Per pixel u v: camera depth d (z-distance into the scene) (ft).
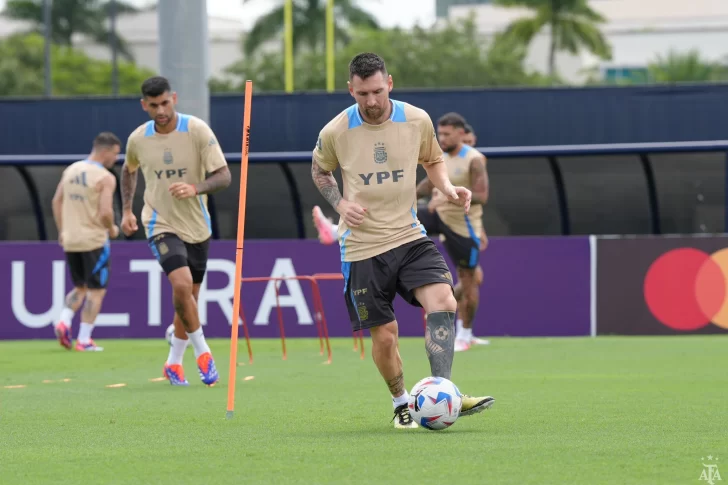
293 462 42.45
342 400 65.51
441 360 50.90
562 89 154.40
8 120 158.81
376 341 52.34
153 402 65.77
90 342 113.91
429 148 53.42
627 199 147.64
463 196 53.47
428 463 41.63
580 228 149.18
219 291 128.88
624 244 126.41
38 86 589.73
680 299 125.59
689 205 147.23
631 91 153.89
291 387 73.92
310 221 147.54
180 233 75.61
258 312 128.88
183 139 74.84
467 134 107.55
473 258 105.40
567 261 127.13
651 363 90.48
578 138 154.30
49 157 135.74
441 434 49.70
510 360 94.53
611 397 65.46
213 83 606.55
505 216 149.69
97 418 58.08
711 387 71.26
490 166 148.46
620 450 44.52
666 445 45.85
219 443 48.08
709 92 152.87
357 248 52.24
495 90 154.71
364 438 48.73
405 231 52.13
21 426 55.06
